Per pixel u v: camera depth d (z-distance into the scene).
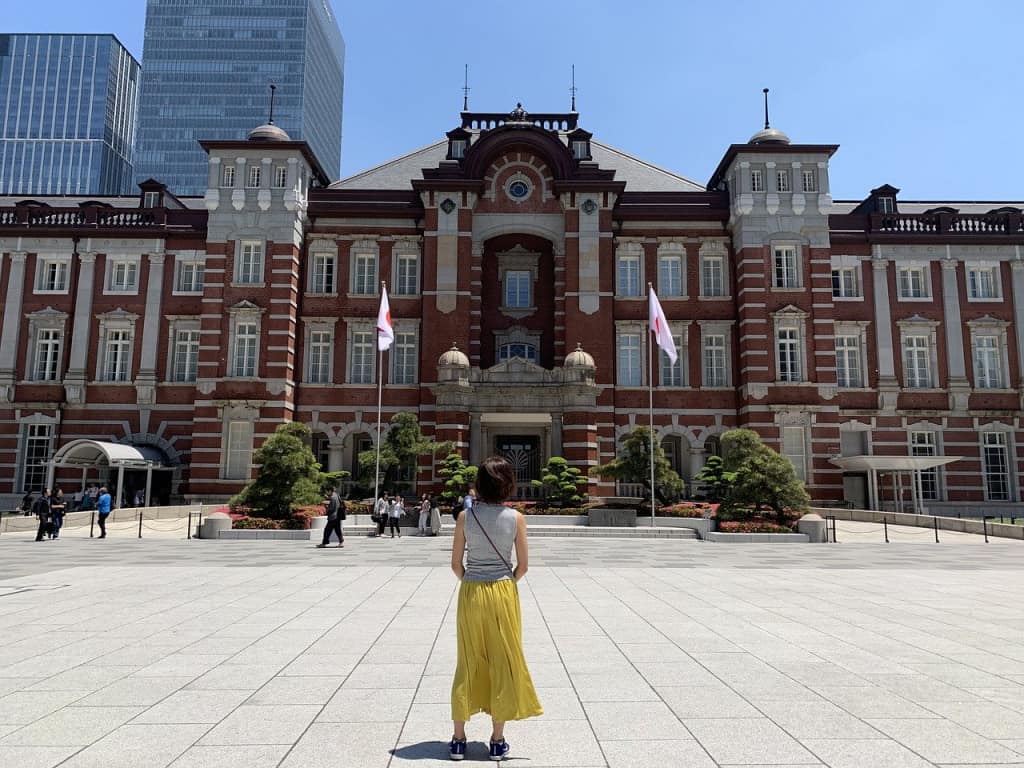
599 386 39.00
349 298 42.50
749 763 5.67
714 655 9.16
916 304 43.81
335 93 178.25
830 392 40.53
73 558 20.98
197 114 149.38
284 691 7.54
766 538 29.00
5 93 161.88
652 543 28.20
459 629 6.08
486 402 38.66
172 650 9.30
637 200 43.56
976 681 7.98
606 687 7.74
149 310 42.81
